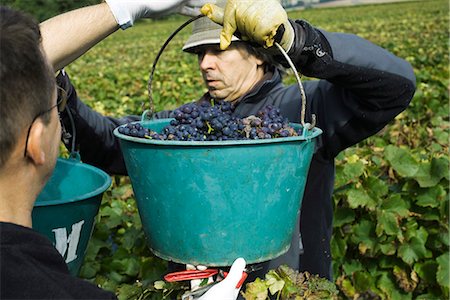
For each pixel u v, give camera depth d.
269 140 1.83
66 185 2.62
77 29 1.90
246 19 1.84
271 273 2.09
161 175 1.90
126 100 8.16
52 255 1.33
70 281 1.29
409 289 3.92
